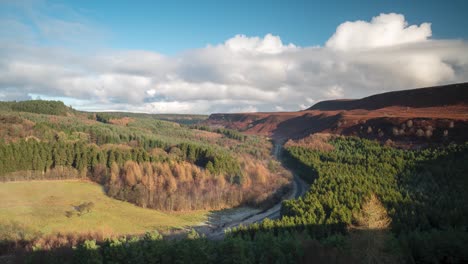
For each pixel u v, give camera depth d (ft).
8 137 446.60
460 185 267.39
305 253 156.87
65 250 187.11
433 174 303.89
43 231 227.40
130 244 172.76
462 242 158.81
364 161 417.08
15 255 191.11
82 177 401.08
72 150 412.98
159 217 308.60
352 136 652.07
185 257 159.02
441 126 521.65
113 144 504.84
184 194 358.64
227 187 391.04
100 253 167.12
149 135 645.92
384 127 625.82
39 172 382.01
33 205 287.28
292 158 570.05
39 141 432.66
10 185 343.26
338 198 252.01
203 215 337.72
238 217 337.72
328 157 493.77
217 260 159.43
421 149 466.29
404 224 191.31
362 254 122.01
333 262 142.31
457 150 367.66
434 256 157.17
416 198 247.91
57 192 337.72
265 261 153.07
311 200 260.62
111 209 305.53
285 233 186.29
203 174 399.03
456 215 201.87
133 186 354.13
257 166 463.42
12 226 228.43
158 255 163.94
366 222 131.64
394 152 464.65
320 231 202.28
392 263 120.98
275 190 408.67
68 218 261.44
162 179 364.99
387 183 293.02
